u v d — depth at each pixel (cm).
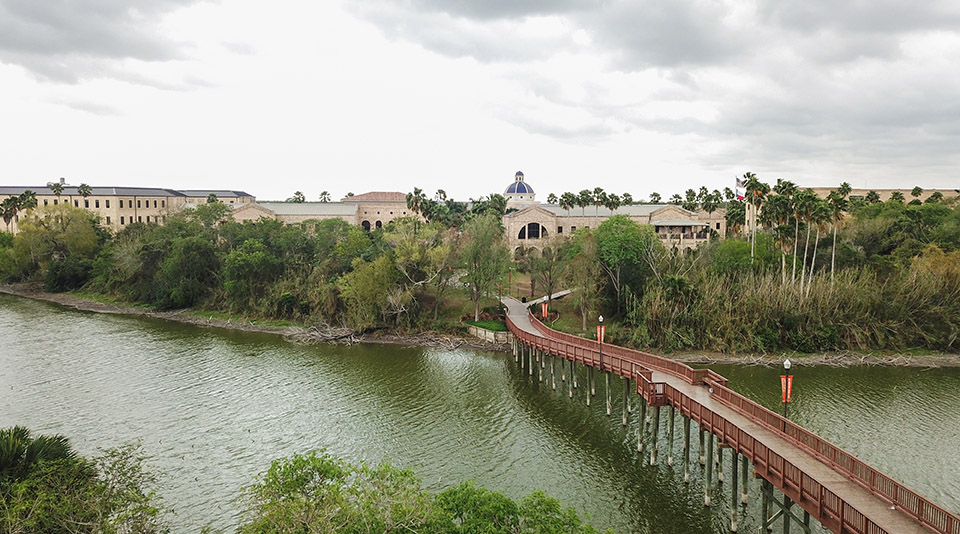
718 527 2959
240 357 6291
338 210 12506
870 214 9312
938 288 6481
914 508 2144
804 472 2375
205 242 8925
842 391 5056
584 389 5222
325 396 4984
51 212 10688
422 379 5522
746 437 2789
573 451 3859
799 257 7569
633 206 11712
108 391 5016
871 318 6438
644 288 7006
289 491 2223
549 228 11119
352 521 1977
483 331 7081
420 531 1992
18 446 2423
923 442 3888
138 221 14338
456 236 8262
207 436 4088
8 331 7325
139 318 8331
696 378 3853
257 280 8569
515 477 3494
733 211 9162
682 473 3541
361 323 7362
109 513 2205
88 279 10319
